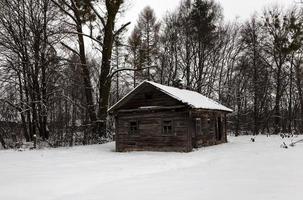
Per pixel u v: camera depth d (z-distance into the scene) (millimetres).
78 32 33531
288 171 13969
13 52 32969
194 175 14297
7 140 39250
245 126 55125
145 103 26484
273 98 53031
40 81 36062
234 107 53250
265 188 10789
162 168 17094
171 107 25062
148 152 25062
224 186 11516
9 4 32719
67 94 39875
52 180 13906
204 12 47188
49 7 34344
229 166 16547
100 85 34562
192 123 25781
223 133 32688
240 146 27359
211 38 47781
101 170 16406
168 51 49562
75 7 32875
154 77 50219
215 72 51000
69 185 13008
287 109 55125
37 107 34844
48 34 33781
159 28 49531
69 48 33531
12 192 12031
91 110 34375
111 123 38938
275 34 43062
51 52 34281
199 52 48219
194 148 25828
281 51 41562
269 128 57188
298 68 45656
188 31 48344
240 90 52594
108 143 32625
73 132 36938
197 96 30719
